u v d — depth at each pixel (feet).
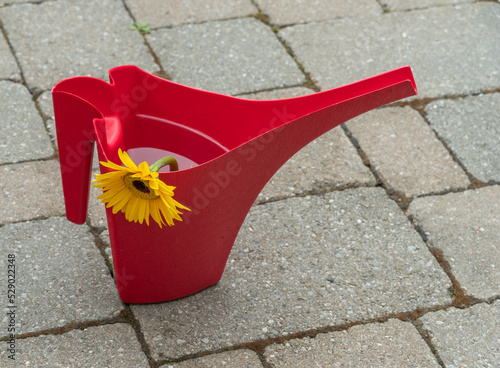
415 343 5.16
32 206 5.51
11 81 6.06
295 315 5.21
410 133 5.95
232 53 6.31
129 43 6.31
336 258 5.41
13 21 6.37
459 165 5.82
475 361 5.12
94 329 5.13
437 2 6.73
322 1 6.69
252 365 5.06
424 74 6.26
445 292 5.32
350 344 5.14
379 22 6.57
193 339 5.12
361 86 4.91
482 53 6.41
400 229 5.54
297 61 6.31
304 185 5.69
